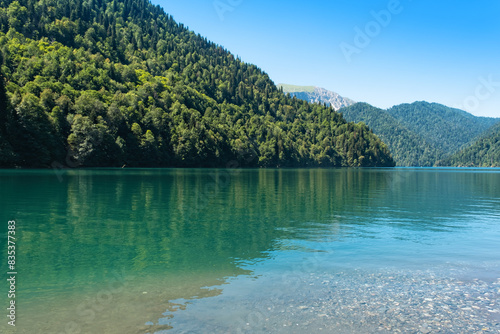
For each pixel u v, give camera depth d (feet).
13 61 481.87
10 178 189.57
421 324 30.32
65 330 28.27
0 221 75.00
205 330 28.37
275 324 29.63
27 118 287.89
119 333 27.78
